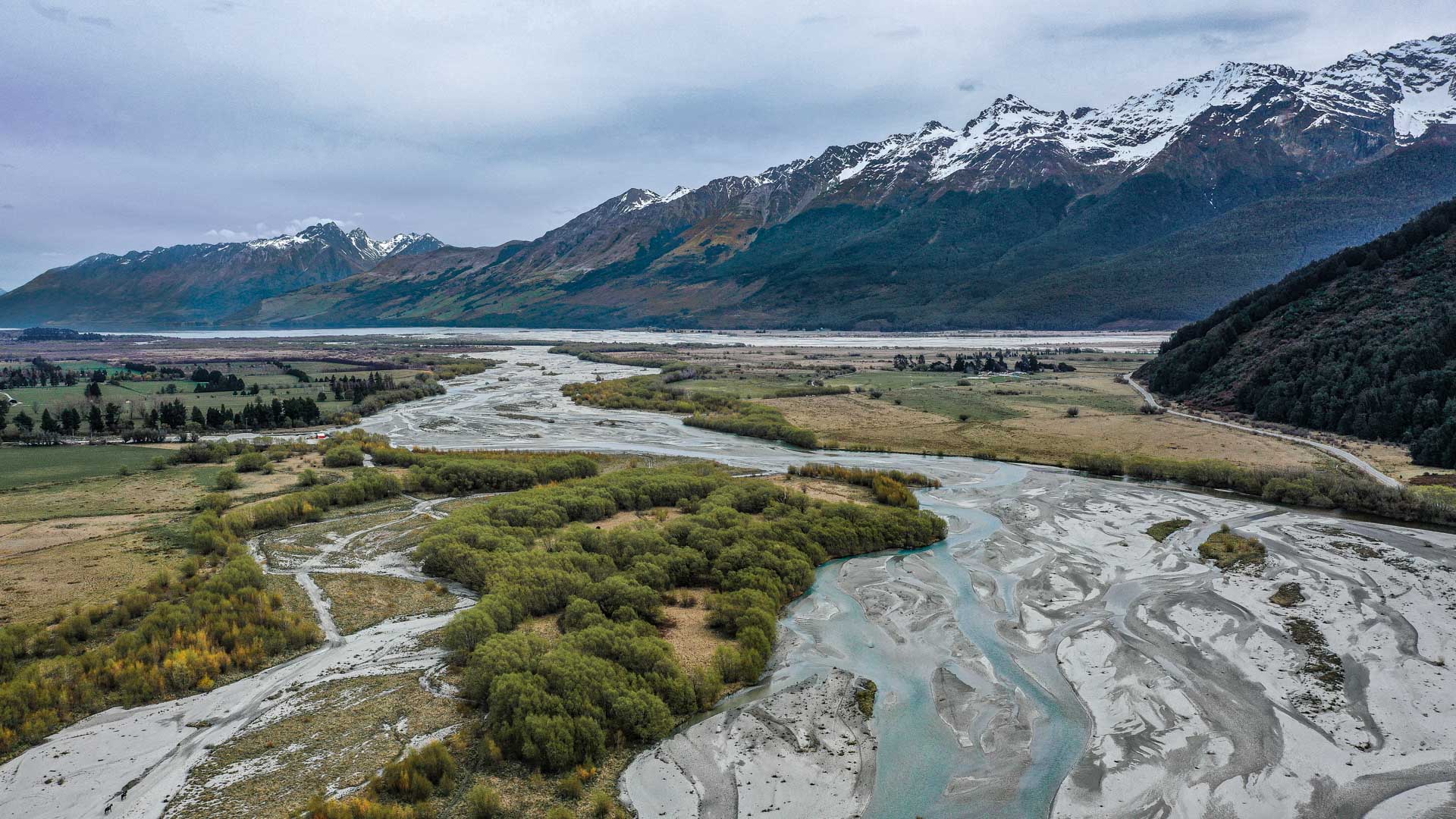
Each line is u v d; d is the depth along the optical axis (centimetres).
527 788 4300
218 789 4253
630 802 4262
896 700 5375
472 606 6712
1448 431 10656
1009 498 10412
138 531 8388
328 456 12044
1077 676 5662
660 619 6412
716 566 7288
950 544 8619
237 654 5616
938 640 6269
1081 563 7931
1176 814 4188
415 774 4231
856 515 8762
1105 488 10906
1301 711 5106
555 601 6506
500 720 4678
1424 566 7412
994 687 5541
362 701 5169
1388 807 4162
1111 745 4825
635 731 4841
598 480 10300
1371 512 9262
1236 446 12506
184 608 6056
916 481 11269
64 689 5000
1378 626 6238
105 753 4566
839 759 4706
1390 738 4756
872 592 7256
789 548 7631
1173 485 11025
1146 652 5978
